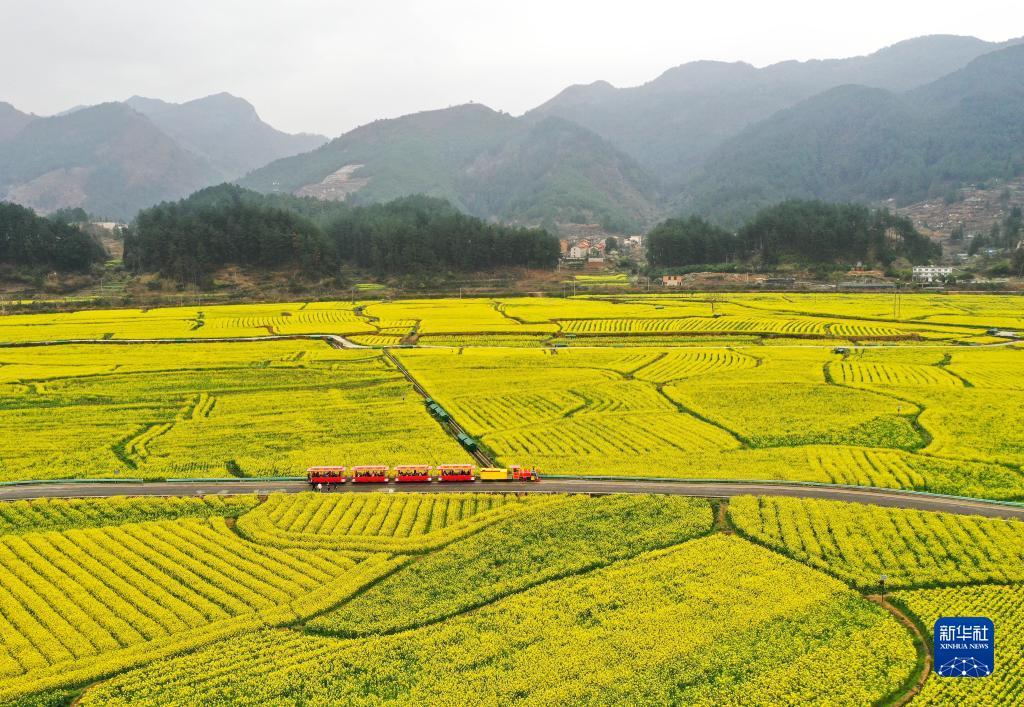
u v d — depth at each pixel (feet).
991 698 154.10
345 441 320.29
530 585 196.03
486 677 159.12
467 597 189.78
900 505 242.99
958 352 507.71
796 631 174.60
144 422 355.36
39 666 163.94
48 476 277.64
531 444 311.06
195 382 437.58
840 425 338.75
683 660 163.94
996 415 351.05
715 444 311.27
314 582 196.34
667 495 252.42
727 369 460.96
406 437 324.80
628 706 150.41
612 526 228.43
